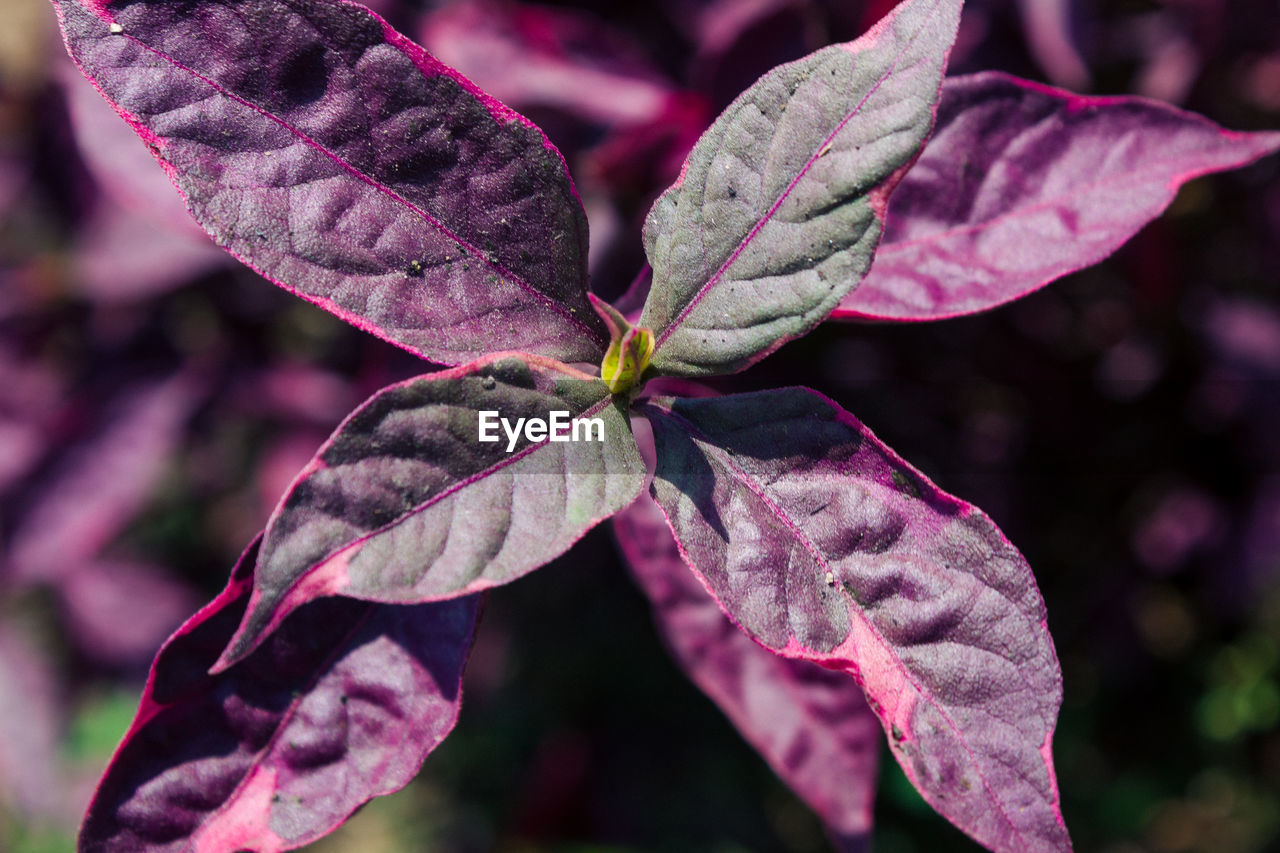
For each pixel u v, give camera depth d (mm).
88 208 407
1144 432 413
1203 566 411
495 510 215
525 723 520
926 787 219
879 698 221
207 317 441
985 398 405
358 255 224
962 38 337
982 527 221
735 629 279
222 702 236
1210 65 359
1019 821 217
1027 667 219
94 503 405
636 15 384
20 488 402
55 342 437
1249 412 395
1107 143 259
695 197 225
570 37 318
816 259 219
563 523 216
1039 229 257
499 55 314
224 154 220
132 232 387
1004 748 218
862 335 379
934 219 260
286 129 222
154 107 218
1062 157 259
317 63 221
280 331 446
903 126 214
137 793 233
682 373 227
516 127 227
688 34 366
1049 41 313
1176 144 257
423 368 304
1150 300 383
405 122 224
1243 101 403
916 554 223
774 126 220
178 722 235
